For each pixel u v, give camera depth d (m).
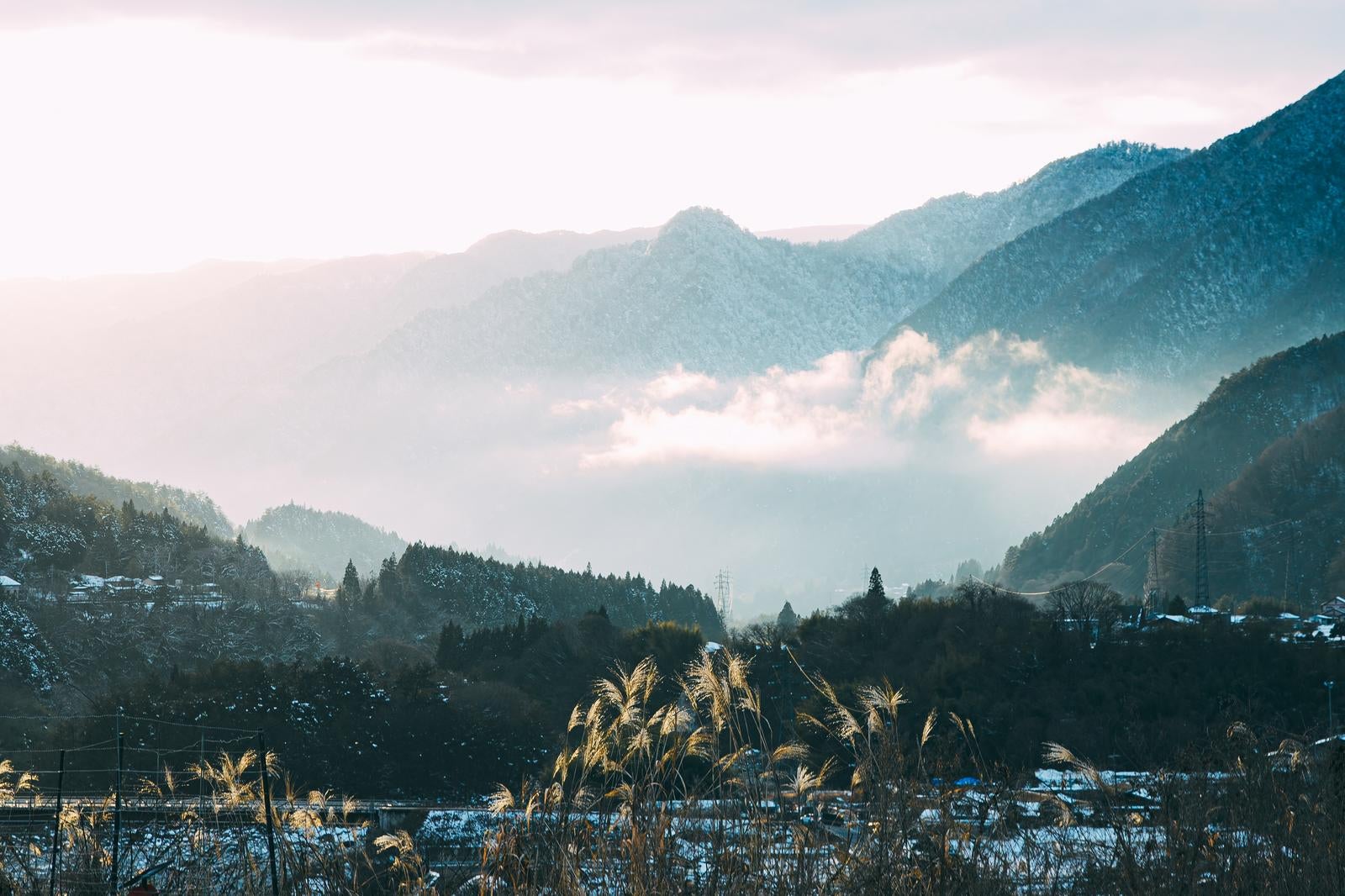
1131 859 18.08
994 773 18.47
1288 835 19.94
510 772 83.56
